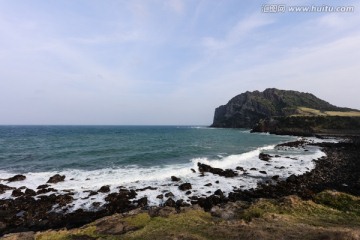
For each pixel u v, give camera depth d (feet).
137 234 37.99
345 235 30.48
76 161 129.29
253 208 49.93
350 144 206.18
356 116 359.25
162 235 36.78
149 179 93.71
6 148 182.60
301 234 34.06
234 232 36.60
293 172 107.86
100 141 247.50
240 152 164.86
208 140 264.31
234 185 88.22
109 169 110.01
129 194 75.87
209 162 125.18
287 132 355.15
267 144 221.87
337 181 93.66
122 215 51.08
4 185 83.10
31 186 85.76
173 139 279.69
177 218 46.03
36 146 196.75
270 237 33.58
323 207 49.70
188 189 82.58
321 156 151.84
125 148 184.55
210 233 37.11
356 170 112.27
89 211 65.46
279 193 78.48
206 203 70.08
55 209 66.64
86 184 87.35
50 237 39.75
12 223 58.80
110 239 36.76
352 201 51.60
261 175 102.12
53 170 108.88
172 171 105.19
